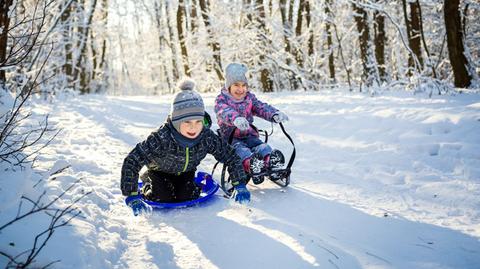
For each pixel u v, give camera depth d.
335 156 5.06
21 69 7.60
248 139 4.31
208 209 3.52
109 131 6.73
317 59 14.71
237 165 3.55
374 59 12.30
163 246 2.71
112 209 3.36
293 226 3.06
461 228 2.88
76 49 17.12
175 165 3.54
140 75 34.38
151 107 10.77
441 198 3.48
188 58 18.66
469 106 5.64
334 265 2.45
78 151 4.97
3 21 4.19
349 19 14.88
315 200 3.64
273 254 2.62
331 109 7.50
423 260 2.46
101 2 20.84
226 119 4.16
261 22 14.88
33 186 2.95
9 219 2.48
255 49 14.89
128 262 2.54
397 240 2.76
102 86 25.80
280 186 4.14
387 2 13.23
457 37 8.51
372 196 3.67
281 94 11.86
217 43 16.23
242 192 3.43
